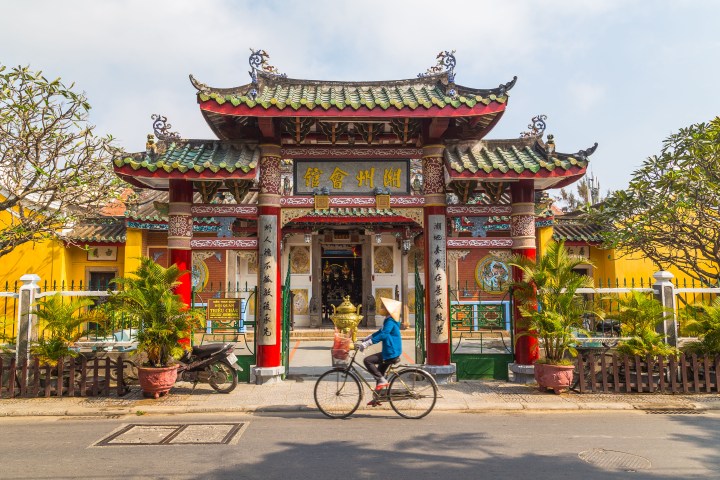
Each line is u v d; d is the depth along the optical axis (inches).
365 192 422.6
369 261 872.9
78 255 724.0
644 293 399.2
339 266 919.0
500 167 382.0
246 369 411.5
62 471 221.5
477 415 322.0
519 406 338.0
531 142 428.1
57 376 368.8
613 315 394.9
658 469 223.0
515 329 421.1
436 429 287.4
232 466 227.0
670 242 513.3
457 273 761.6
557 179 414.9
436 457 238.7
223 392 374.3
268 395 365.4
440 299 410.0
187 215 406.9
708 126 469.1
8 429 291.1
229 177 374.0
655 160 497.4
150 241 729.0
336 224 814.5
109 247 729.6
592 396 362.6
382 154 424.2
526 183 416.8
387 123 413.7
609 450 249.3
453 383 407.2
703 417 317.1
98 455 242.8
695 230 488.1
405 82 437.1
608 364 383.9
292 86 434.6
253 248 411.2
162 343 359.9
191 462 232.4
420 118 405.7
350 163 424.5
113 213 834.8
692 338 441.1
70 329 369.1
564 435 275.3
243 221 700.0
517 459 235.8
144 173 370.3
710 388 374.3
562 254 377.4
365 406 340.8
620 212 530.9
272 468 224.1
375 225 814.5
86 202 488.1
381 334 322.3
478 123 421.1
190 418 316.5
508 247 419.5
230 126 412.8
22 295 379.9
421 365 439.5
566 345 368.5
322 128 427.8
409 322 860.6
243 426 294.7
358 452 246.2
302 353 622.8
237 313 414.9
